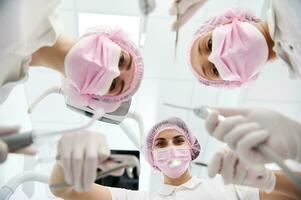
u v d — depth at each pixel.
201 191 1.46
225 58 1.27
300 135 0.83
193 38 1.43
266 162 0.80
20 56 0.96
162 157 1.46
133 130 1.63
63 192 1.08
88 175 0.79
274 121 0.83
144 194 1.48
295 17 1.05
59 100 1.61
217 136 0.81
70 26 1.74
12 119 1.40
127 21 1.65
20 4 0.88
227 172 0.89
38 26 1.00
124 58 1.29
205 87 1.72
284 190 1.00
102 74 1.19
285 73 1.42
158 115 1.79
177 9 1.25
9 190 1.13
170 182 1.54
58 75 1.50
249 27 1.29
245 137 0.76
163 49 1.61
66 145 0.82
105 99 1.33
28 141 0.83
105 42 1.22
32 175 1.18
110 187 1.41
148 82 1.78
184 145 1.51
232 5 1.53
